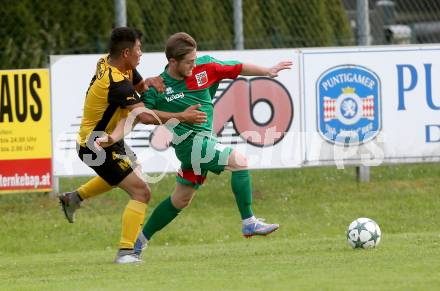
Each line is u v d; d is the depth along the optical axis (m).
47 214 42.00
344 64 43.19
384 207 43.06
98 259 31.62
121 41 28.28
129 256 29.28
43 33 49.56
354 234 29.92
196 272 25.58
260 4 52.28
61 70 41.12
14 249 38.69
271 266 26.28
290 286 22.02
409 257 26.94
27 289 23.38
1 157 40.84
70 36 50.09
